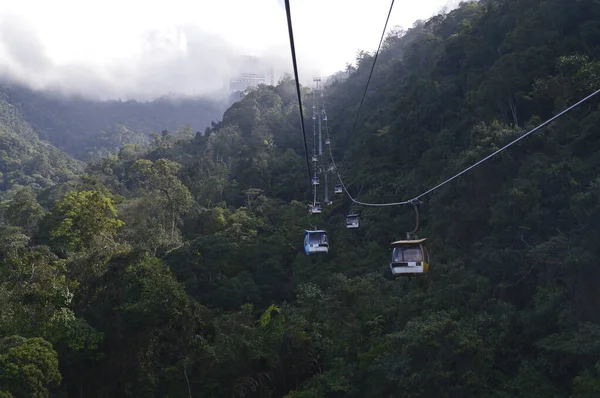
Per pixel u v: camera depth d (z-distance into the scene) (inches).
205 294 1630.2
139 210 2085.4
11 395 853.2
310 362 1234.0
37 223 2082.9
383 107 2674.7
